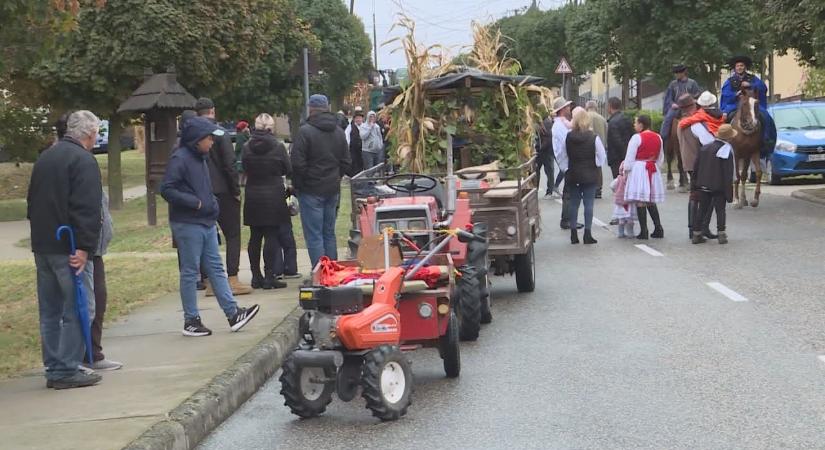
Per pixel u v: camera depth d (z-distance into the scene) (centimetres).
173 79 2139
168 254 1739
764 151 2022
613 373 859
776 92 4872
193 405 744
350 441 713
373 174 1456
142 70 2428
